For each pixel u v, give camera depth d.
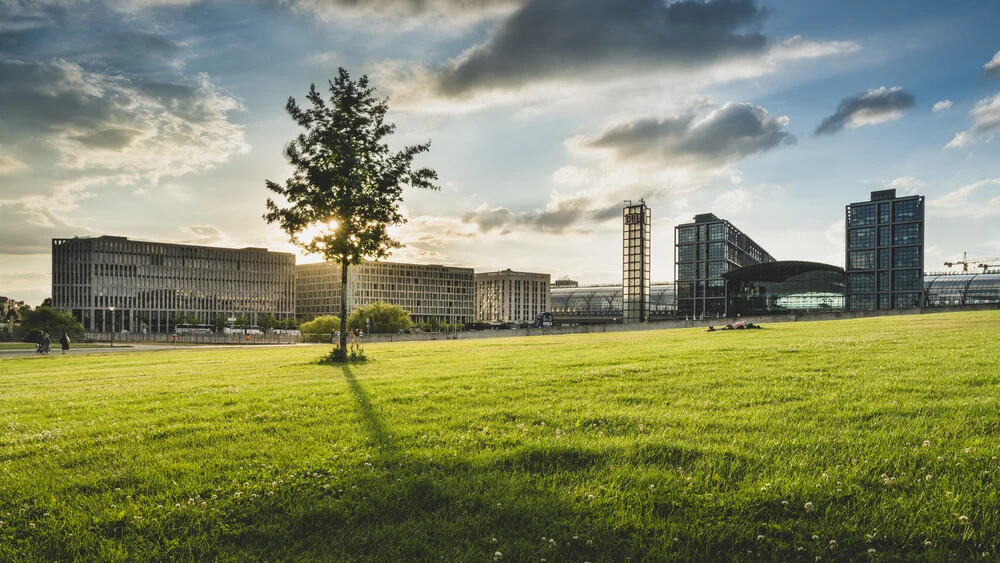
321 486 7.22
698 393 12.59
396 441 9.16
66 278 193.00
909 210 196.88
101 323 195.25
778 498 6.32
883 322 43.25
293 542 5.96
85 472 8.19
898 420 9.22
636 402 11.85
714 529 5.81
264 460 8.37
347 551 5.73
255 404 13.19
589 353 25.55
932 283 196.38
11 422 12.30
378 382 16.78
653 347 27.75
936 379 12.79
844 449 7.82
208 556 5.76
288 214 27.31
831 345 22.91
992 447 7.51
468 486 6.96
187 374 22.81
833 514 6.00
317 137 27.59
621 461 7.66
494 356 26.39
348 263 28.28
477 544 5.76
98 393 16.77
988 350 18.39
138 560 5.68
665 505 6.38
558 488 6.92
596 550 5.59
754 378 14.47
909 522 5.78
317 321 104.12
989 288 183.75
